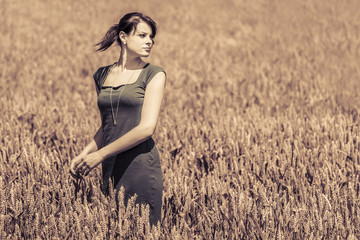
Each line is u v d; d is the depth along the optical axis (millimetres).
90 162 7297
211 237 7312
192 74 22047
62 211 7562
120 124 7359
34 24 33719
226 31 33125
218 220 7535
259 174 9914
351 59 25266
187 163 10930
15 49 27266
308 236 7145
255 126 13383
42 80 22078
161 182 7531
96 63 24906
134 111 7312
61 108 16641
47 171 9055
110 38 7582
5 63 24344
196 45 29234
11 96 18625
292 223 7250
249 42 29953
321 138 12688
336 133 12820
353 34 30328
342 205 8078
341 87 20344
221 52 27812
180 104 17625
